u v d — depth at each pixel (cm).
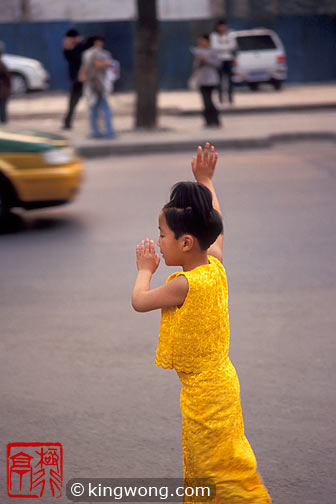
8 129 1156
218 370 345
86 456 484
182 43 3728
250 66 3309
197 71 2194
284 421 525
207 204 336
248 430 513
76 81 2233
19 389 584
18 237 1083
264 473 460
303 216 1169
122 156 1859
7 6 3709
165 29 3716
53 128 2319
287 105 2711
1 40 3669
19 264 942
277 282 848
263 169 1597
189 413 347
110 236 1074
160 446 494
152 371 614
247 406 549
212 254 370
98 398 566
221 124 2266
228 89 2762
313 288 826
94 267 921
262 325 716
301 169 1584
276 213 1193
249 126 2230
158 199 1320
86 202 1316
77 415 539
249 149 1900
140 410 545
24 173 1093
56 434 512
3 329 720
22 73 3266
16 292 832
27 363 636
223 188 1402
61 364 632
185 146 1908
